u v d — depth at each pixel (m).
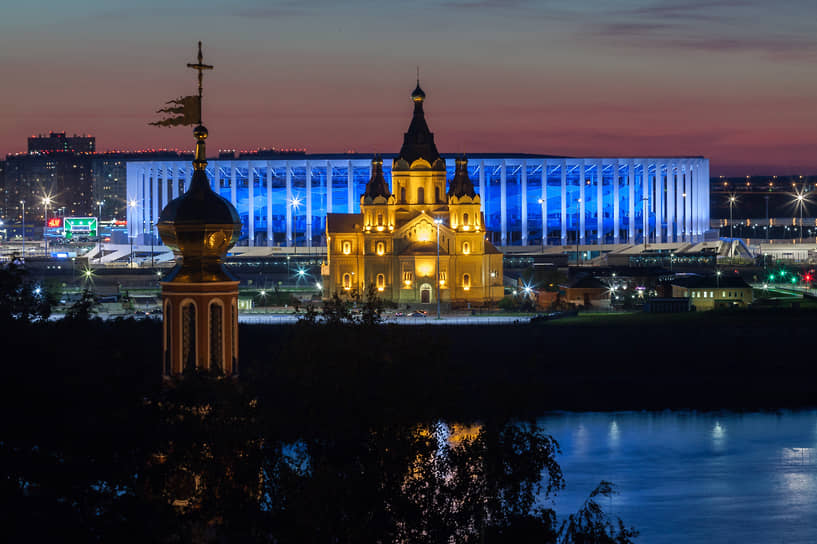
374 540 60.88
